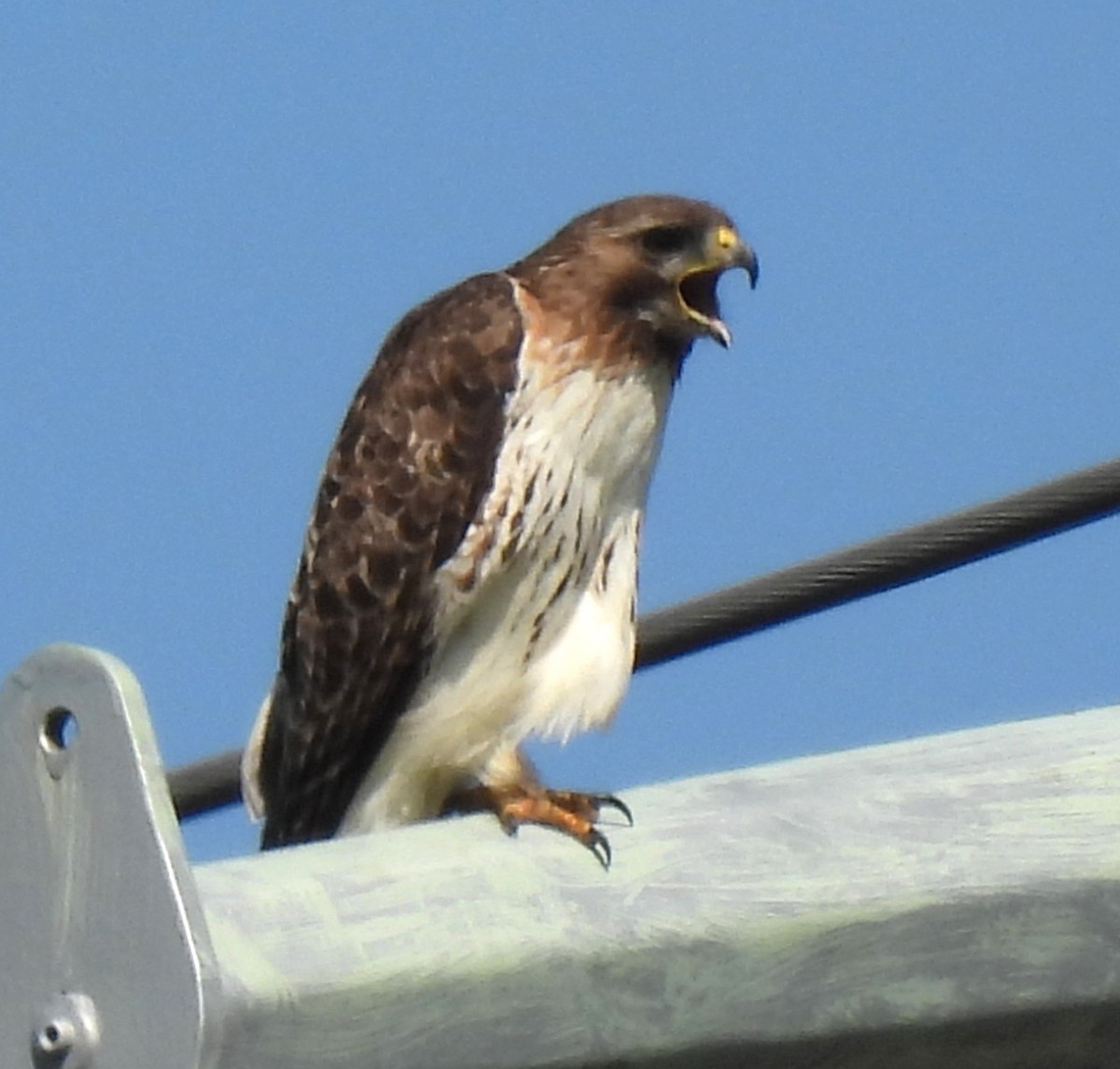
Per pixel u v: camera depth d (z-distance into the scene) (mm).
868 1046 7207
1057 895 7434
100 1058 5715
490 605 11562
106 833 5789
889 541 11305
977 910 7348
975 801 7609
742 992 6992
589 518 11586
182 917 5664
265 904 6316
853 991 7125
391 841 6828
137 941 5711
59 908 5828
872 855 7355
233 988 6023
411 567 11680
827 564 11398
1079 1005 7422
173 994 5648
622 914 6898
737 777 7660
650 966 6852
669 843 7219
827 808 7469
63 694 5902
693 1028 6875
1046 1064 7695
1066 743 7914
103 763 5820
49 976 5809
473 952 6523
